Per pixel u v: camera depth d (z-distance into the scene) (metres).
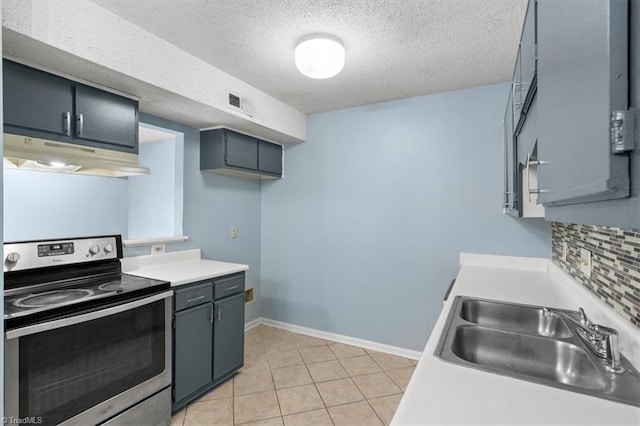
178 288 2.02
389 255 2.98
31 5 1.35
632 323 1.07
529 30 1.10
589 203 0.55
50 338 1.39
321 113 3.29
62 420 1.42
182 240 2.72
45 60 1.54
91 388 1.52
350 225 3.16
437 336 1.20
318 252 3.33
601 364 0.98
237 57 2.13
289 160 3.49
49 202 2.64
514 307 1.59
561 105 0.65
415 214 2.87
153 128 2.55
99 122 1.83
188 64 2.06
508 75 2.39
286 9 1.62
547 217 0.87
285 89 2.68
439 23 1.73
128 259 2.30
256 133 3.04
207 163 2.86
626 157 0.40
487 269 2.47
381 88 2.65
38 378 1.35
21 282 1.69
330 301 3.27
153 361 1.81
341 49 1.87
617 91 0.41
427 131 2.82
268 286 3.62
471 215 2.66
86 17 1.53
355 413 2.05
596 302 1.32
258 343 3.13
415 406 0.77
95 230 2.96
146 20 1.71
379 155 3.02
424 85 2.58
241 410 2.07
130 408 1.69
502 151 2.55
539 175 0.87
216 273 2.27
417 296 2.87
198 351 2.15
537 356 1.17
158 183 3.31
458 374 0.92
